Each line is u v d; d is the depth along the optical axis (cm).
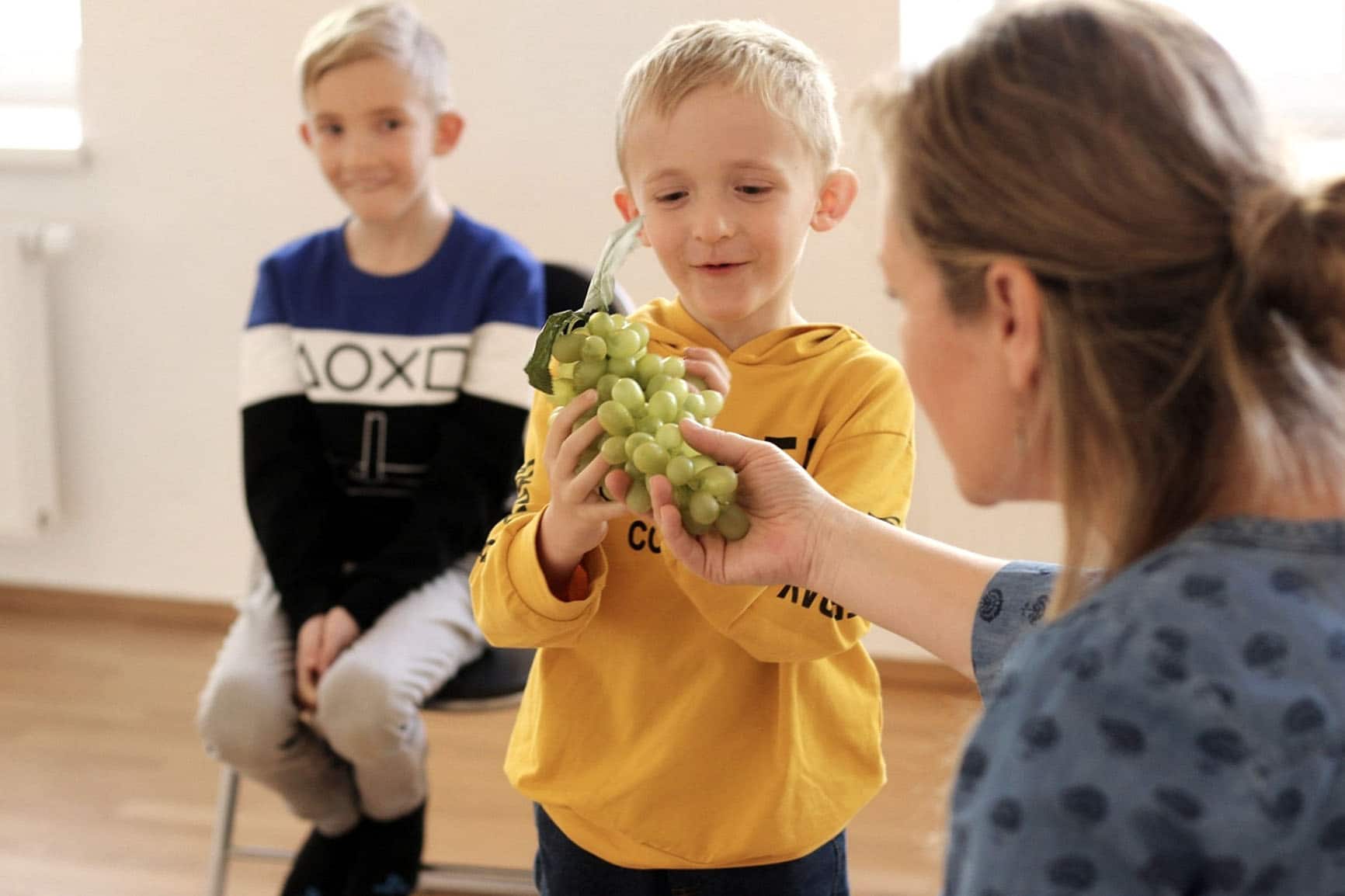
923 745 235
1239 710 55
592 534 103
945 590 92
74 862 201
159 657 274
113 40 272
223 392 281
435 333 180
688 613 112
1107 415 61
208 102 270
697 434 94
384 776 169
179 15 268
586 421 96
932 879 195
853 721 116
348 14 182
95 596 295
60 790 221
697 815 110
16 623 291
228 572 287
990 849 56
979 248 63
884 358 116
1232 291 60
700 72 107
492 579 111
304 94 181
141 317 282
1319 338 61
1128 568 62
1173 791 54
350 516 184
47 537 295
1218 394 60
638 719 111
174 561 290
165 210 276
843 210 118
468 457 176
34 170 281
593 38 250
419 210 183
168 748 236
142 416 286
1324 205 60
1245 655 56
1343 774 55
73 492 292
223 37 267
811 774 112
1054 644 60
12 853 203
